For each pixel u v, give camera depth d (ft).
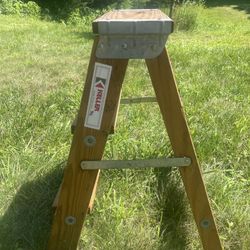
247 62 6.04
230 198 2.52
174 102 1.82
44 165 2.80
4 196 2.51
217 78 5.08
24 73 5.41
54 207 2.24
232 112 3.80
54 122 3.56
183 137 1.87
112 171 2.69
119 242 2.16
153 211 2.43
